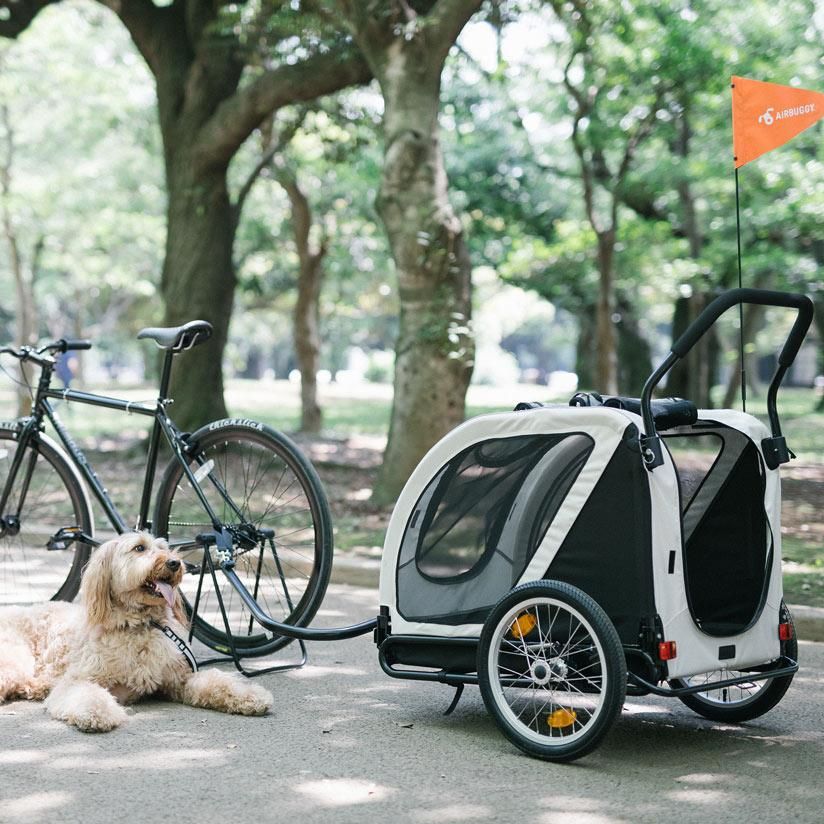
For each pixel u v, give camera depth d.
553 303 26.52
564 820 3.26
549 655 3.92
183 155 13.68
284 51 12.75
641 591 3.79
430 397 9.89
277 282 34.16
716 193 18.25
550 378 88.19
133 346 51.31
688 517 4.37
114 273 30.89
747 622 4.22
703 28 14.28
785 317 40.84
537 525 4.05
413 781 3.60
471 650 4.20
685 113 15.77
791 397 46.34
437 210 9.67
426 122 9.65
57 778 3.58
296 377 81.88
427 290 9.78
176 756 3.83
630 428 3.84
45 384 5.71
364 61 12.12
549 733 4.04
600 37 14.21
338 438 20.06
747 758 3.92
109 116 23.02
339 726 4.25
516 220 22.11
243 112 12.91
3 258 32.94
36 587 6.67
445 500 4.29
